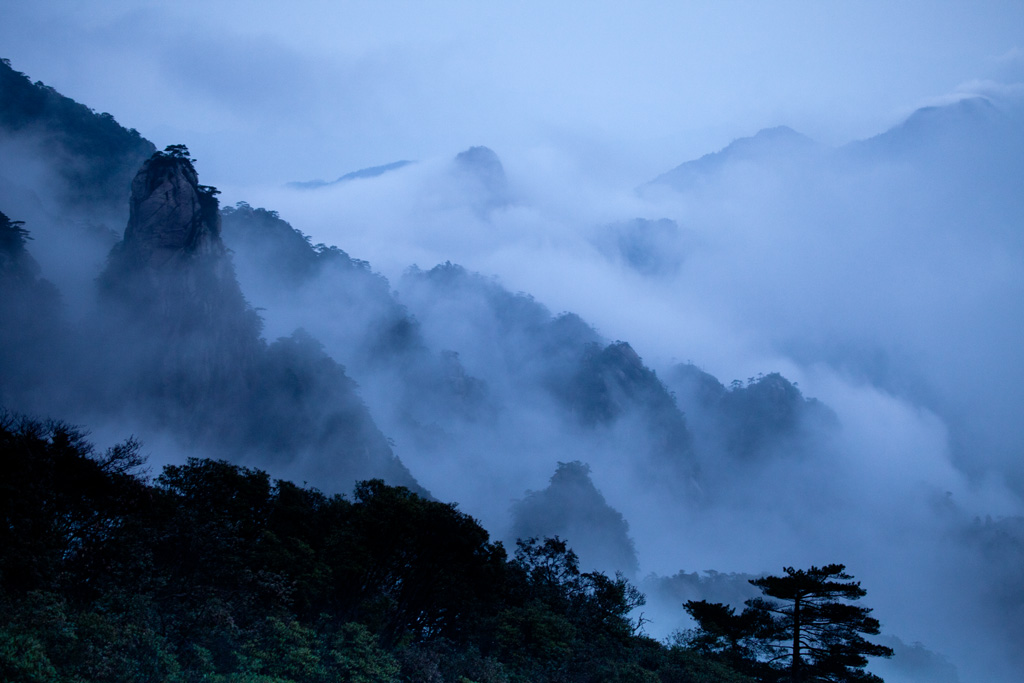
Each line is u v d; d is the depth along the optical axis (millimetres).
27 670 16984
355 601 36656
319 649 27859
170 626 23203
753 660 51125
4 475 23656
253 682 22750
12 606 20094
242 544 30891
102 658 19047
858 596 49312
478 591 43094
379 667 28578
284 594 29062
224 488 34438
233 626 24281
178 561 26266
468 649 36438
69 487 25656
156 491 29406
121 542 24750
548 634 39656
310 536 37250
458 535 41250
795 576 50031
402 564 40281
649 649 48062
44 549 22922
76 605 22828
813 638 50500
